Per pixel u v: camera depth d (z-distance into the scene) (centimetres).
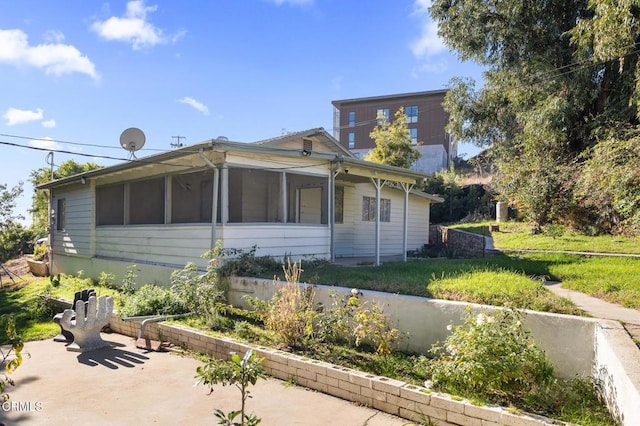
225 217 773
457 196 2388
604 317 420
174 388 421
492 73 1794
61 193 1385
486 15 1653
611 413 292
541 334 385
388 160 2462
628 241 1131
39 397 400
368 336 462
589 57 1298
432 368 380
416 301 472
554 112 1359
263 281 652
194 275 741
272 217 1002
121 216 1116
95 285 1045
